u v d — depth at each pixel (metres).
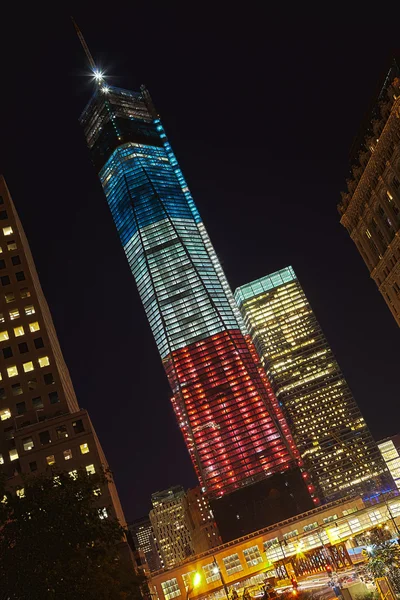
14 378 140.25
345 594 46.25
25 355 142.88
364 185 126.31
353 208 133.88
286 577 108.19
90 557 42.53
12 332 145.38
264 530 183.00
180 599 167.00
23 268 153.88
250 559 173.75
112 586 45.75
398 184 115.69
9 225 159.88
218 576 170.12
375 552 49.47
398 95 110.56
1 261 154.12
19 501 40.97
